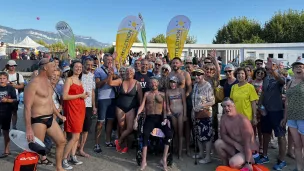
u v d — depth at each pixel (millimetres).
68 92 4539
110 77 5402
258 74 5586
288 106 4508
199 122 5133
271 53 30953
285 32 36312
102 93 5629
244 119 4457
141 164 4789
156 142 5156
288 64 28188
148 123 4961
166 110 5266
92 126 7656
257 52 31328
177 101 5277
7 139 5195
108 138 5988
